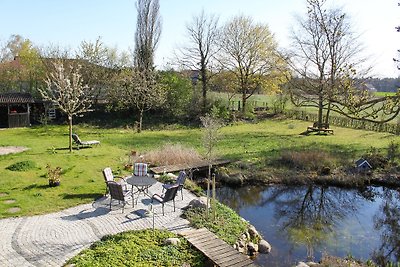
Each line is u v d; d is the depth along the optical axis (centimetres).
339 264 951
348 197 1702
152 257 822
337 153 2183
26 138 2480
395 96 1174
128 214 1082
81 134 2755
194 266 816
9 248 841
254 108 4250
